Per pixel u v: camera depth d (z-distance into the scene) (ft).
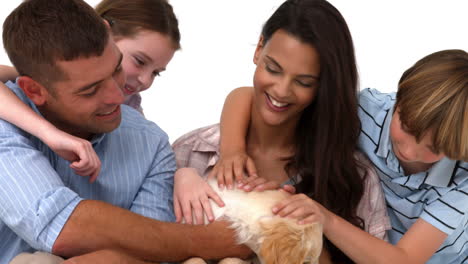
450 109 5.22
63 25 4.91
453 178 6.17
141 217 5.05
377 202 6.61
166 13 7.47
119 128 6.10
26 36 5.00
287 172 6.68
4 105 5.28
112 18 7.26
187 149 6.96
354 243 5.65
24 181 4.93
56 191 4.90
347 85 5.96
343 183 6.38
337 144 6.25
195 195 5.27
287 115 6.05
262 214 4.83
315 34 5.54
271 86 5.80
